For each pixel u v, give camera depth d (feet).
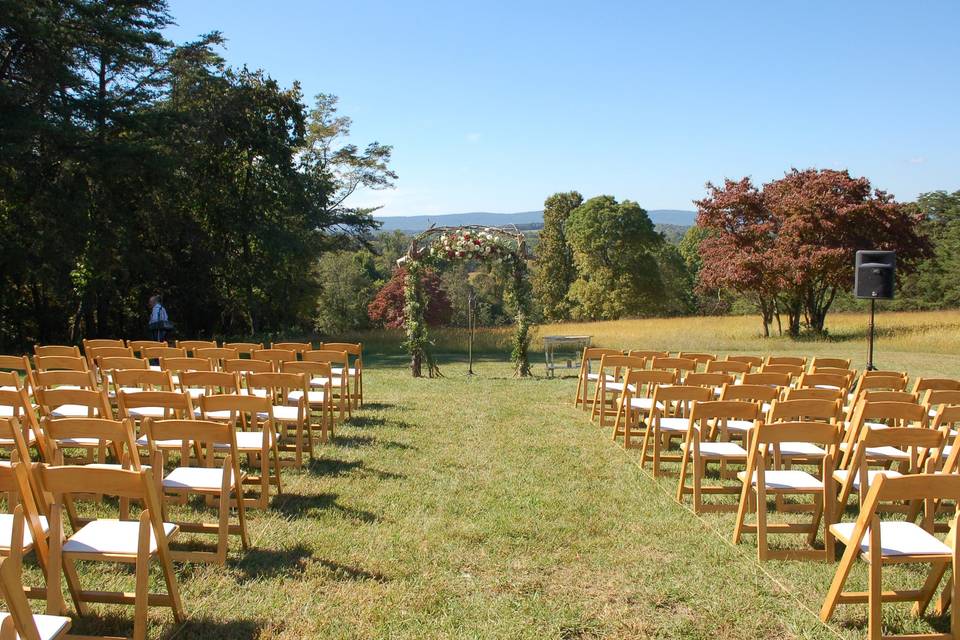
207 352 30.94
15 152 59.93
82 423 13.75
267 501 17.60
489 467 22.38
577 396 34.19
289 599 12.66
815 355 66.08
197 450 19.42
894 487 11.04
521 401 36.09
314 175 112.68
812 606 12.87
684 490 19.22
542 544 15.69
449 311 161.99
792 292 84.99
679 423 22.79
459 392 39.42
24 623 8.41
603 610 12.57
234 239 94.58
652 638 11.64
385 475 21.18
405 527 16.56
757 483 15.06
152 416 21.81
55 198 65.77
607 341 77.82
